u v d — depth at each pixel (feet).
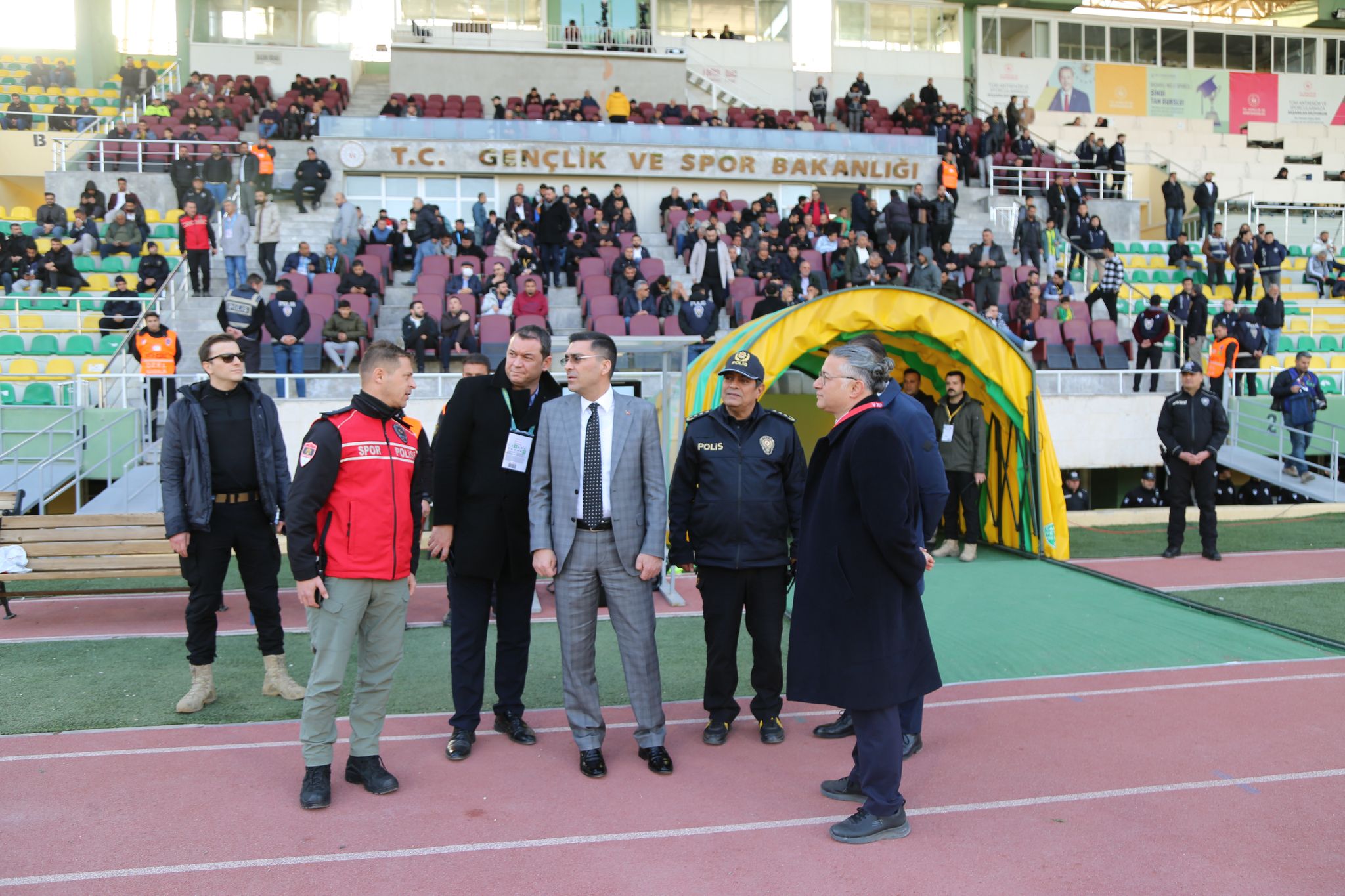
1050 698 18.28
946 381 31.37
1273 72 105.40
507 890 11.27
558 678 19.89
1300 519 39.70
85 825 12.91
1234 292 63.62
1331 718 16.98
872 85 97.91
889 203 61.77
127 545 24.03
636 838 12.58
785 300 46.11
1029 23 100.73
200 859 11.99
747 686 19.42
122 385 37.63
